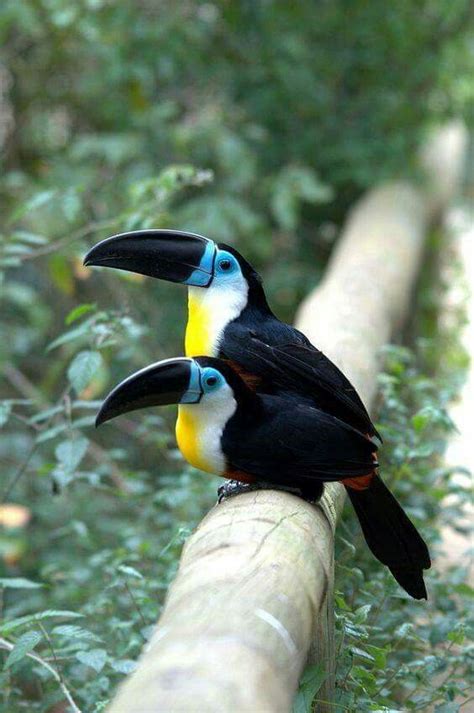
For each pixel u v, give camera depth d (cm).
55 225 1288
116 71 1423
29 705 696
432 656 655
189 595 405
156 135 1458
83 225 1352
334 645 554
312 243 1622
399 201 1497
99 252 648
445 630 683
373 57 1599
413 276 1341
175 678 337
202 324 651
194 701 324
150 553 876
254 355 631
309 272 1528
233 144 1416
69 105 1570
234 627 375
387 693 651
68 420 777
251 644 366
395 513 598
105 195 1376
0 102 1545
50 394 1373
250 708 329
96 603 756
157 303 1416
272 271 1541
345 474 561
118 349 1241
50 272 1251
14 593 1045
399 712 552
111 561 870
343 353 864
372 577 768
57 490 764
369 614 707
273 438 555
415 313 1466
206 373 548
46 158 1538
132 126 1480
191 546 477
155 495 950
